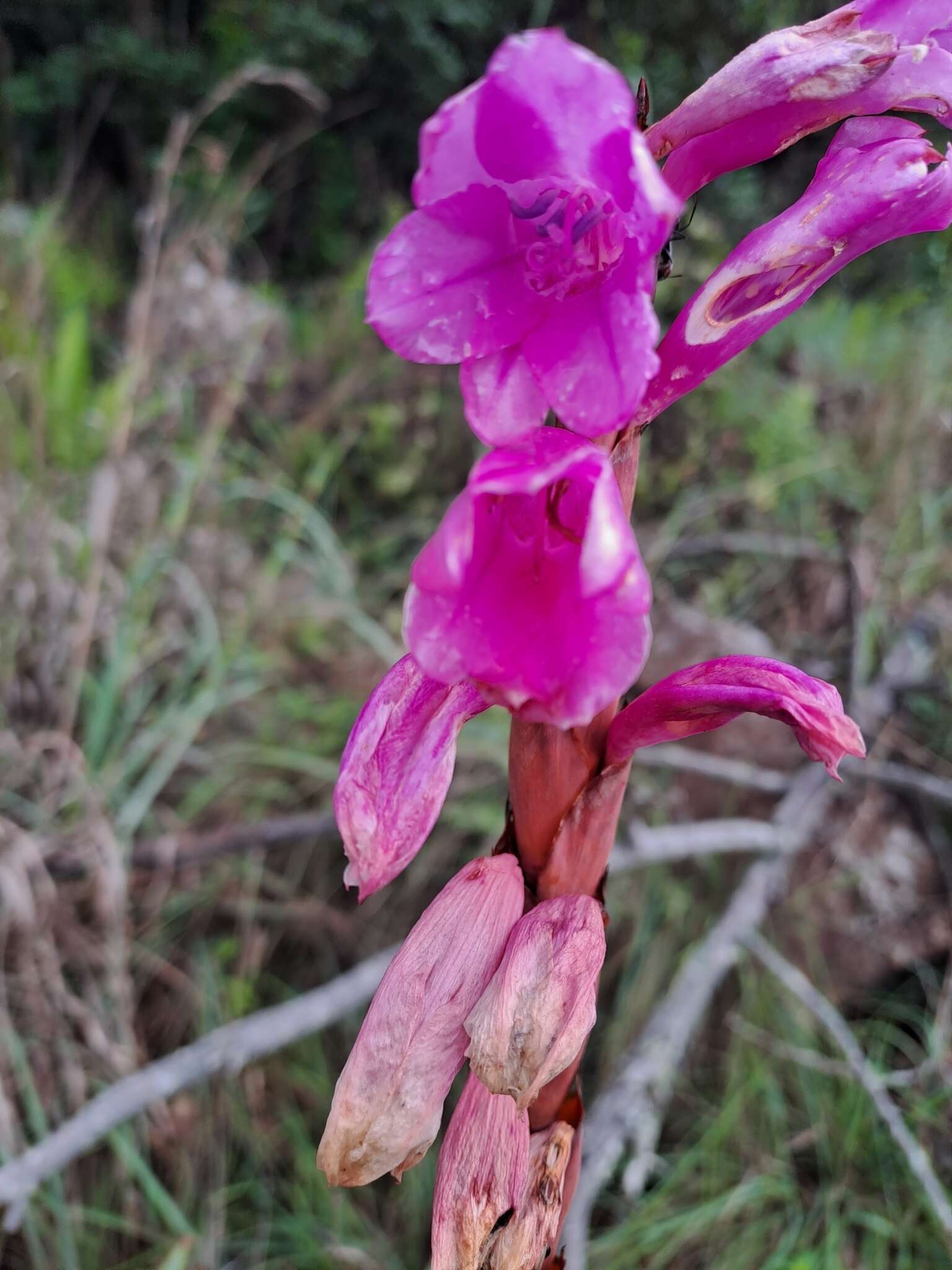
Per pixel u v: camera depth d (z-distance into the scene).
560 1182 0.18
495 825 0.50
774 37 0.15
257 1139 0.43
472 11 1.26
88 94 1.28
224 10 1.27
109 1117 0.36
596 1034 0.49
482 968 0.17
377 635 0.56
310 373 0.82
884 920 0.52
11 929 0.44
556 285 0.13
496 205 0.14
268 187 1.26
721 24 1.09
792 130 0.15
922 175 0.14
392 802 0.16
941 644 0.62
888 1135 0.43
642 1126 0.39
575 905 0.17
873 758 0.56
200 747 0.54
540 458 0.13
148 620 0.56
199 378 0.74
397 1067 0.16
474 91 0.13
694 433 0.74
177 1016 0.46
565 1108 0.19
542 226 0.13
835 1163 0.43
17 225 0.82
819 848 0.55
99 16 1.35
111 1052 0.42
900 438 0.73
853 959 0.52
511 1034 0.16
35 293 0.64
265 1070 0.45
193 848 0.47
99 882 0.44
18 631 0.51
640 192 0.12
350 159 1.31
